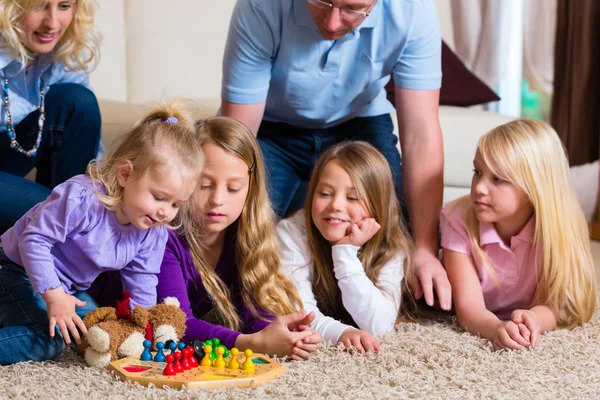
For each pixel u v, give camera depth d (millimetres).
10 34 1733
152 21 2770
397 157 2062
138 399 1205
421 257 1816
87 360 1371
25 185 1808
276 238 1699
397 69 1862
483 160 1705
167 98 2668
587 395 1296
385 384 1321
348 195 1695
